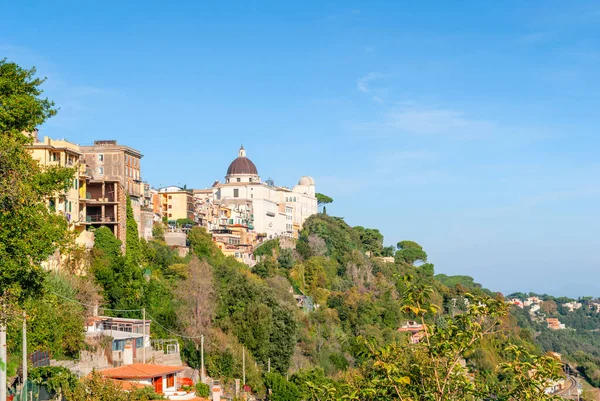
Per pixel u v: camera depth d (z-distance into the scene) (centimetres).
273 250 18625
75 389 5147
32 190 4334
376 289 18838
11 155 4031
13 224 4022
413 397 2802
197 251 14900
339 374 11538
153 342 9162
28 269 4128
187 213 17188
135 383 6550
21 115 4628
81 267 9425
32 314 4819
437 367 2823
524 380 2841
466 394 2839
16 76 4794
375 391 2769
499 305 2861
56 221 4525
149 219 14125
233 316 10700
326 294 16825
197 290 10456
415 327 16950
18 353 6188
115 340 7906
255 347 10444
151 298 10125
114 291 9512
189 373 8844
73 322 7275
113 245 10350
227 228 18800
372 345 3081
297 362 11544
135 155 13200
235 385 9206
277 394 9375
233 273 12131
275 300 11325
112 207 11038
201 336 9294
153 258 12312
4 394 3872
